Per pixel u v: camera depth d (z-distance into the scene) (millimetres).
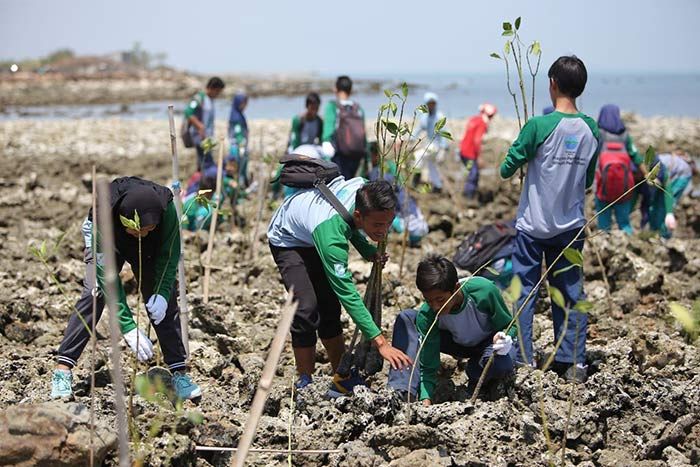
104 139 25453
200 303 7297
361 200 5133
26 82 71688
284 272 5566
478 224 12422
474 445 4887
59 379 5254
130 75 83750
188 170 18312
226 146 12680
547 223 5816
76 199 13812
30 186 15117
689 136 25266
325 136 11297
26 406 4312
